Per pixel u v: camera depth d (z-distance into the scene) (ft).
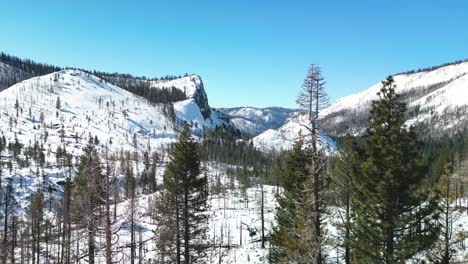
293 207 93.86
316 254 69.10
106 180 48.91
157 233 102.53
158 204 103.30
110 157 53.47
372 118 62.23
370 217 60.08
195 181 102.22
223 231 239.30
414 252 57.26
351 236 66.85
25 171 404.98
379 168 59.57
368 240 60.34
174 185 100.48
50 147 623.77
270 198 326.24
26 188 347.97
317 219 68.59
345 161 74.74
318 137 62.28
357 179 63.00
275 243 102.68
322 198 67.56
